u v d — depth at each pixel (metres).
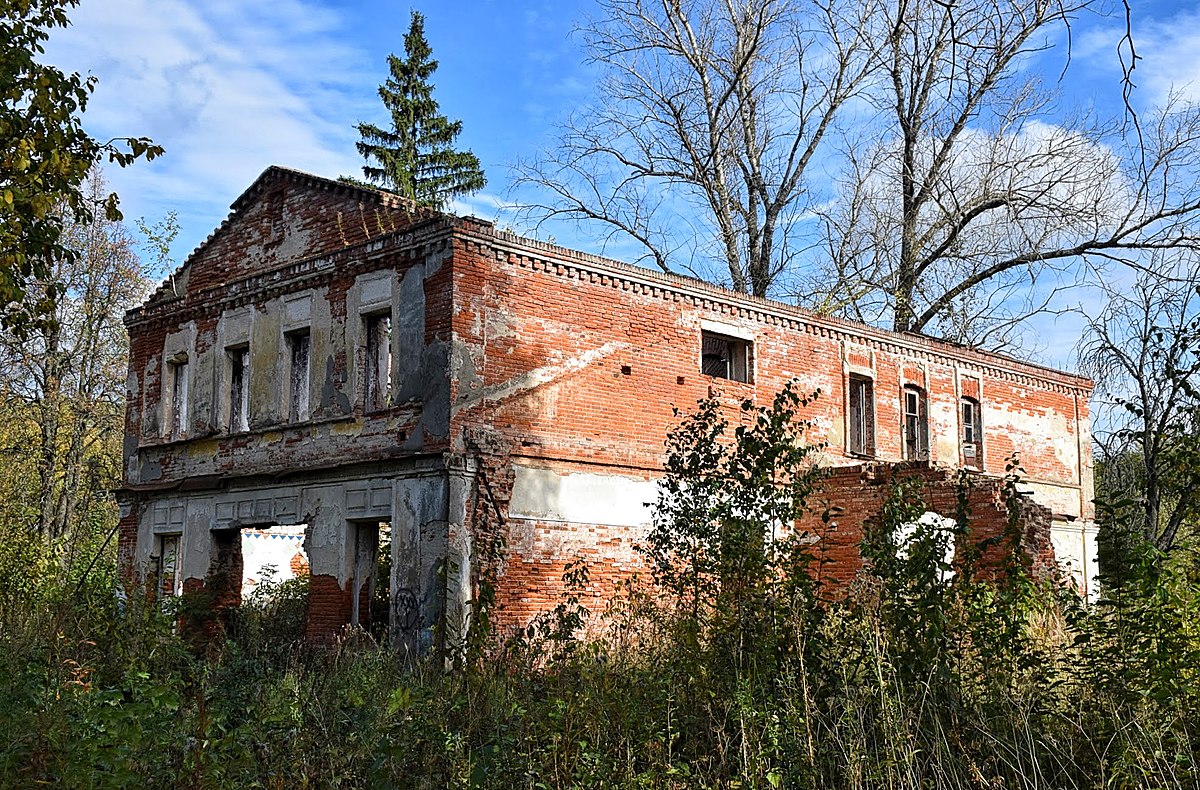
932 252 35.44
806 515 21.95
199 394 23.67
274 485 21.11
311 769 8.67
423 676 13.17
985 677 9.45
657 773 8.59
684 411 21.25
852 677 9.36
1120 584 9.54
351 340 20.16
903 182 35.69
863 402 25.45
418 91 46.69
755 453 11.32
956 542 10.29
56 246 14.05
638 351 20.73
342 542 19.47
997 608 9.84
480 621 13.35
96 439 39.12
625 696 10.02
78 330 36.84
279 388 21.64
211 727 8.39
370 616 19.48
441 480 17.83
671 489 12.12
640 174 37.47
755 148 37.06
